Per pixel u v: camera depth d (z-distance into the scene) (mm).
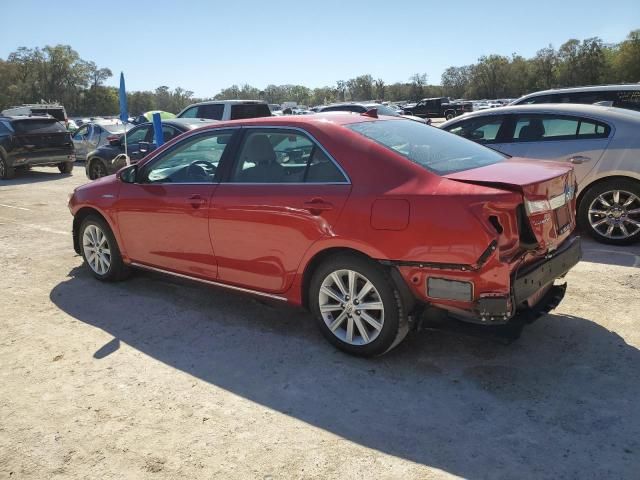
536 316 3639
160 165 5055
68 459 2922
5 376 3820
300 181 4012
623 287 5117
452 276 3340
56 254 6984
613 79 90562
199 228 4574
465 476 2688
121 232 5312
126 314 4902
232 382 3670
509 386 3486
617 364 3699
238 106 15203
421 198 3424
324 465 2805
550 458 2791
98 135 19312
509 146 7215
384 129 4191
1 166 15797
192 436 3086
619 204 6480
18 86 115562
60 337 4453
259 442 3014
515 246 3291
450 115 48875
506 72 108812
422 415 3209
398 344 3756
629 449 2838
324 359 3943
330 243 3764
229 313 4855
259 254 4219
